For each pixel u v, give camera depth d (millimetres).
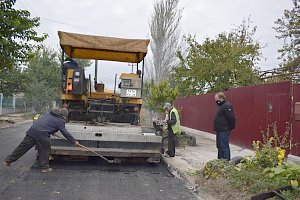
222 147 8688
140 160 9305
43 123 7934
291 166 6469
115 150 8688
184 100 22109
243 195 6027
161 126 11430
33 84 31141
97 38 10500
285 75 15180
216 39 19672
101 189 6703
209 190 6688
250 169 7082
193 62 19781
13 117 28500
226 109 8594
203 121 18266
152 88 18547
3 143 12914
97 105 10531
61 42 10320
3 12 11938
